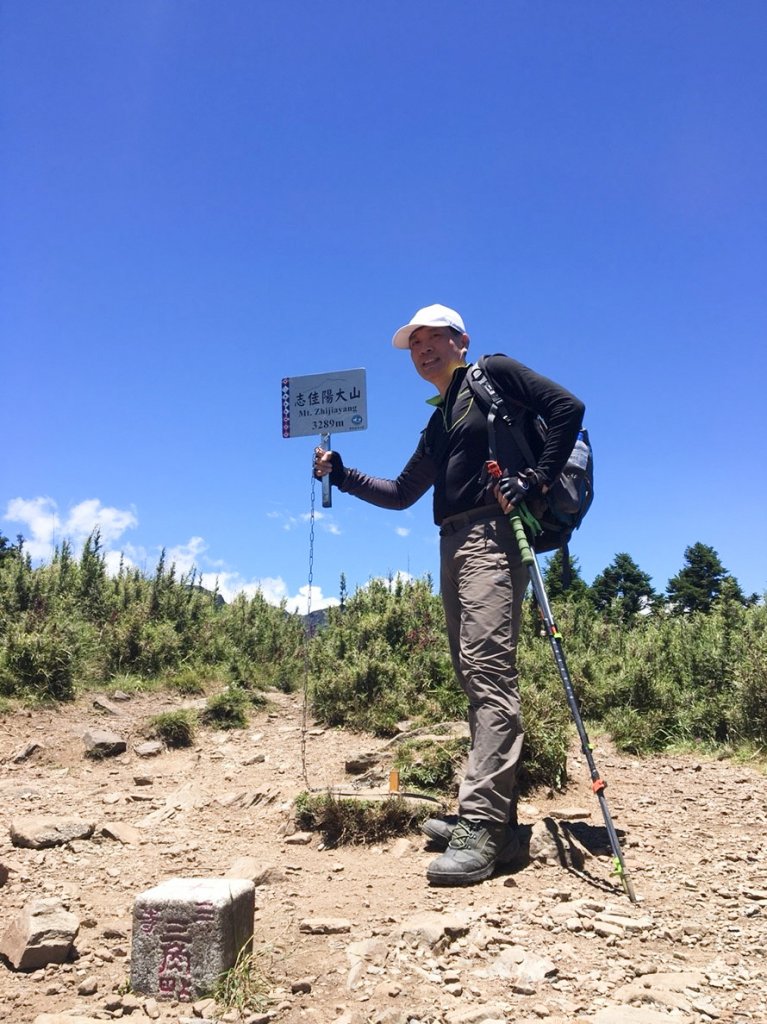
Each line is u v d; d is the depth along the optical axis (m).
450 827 4.00
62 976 2.63
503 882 3.45
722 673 6.96
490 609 3.72
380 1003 2.39
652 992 2.41
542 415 3.79
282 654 9.10
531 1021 2.25
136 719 6.85
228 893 2.59
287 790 5.05
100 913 3.19
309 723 7.05
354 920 3.04
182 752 6.23
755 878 3.51
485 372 3.93
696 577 16.53
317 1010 2.36
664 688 6.86
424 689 7.08
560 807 4.72
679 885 3.42
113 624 8.51
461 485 3.88
